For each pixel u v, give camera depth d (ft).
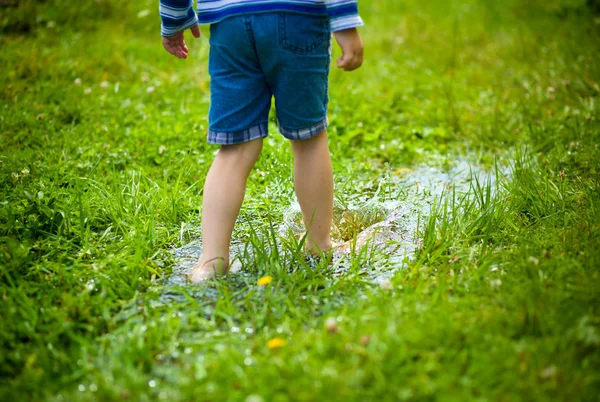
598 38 19.03
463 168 12.34
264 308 6.99
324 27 7.62
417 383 5.59
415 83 17.03
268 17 7.34
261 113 7.84
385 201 10.51
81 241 8.91
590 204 9.37
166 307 7.30
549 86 15.79
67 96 14.46
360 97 15.69
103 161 11.62
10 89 14.25
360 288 7.73
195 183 10.51
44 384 5.91
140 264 8.21
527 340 6.20
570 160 11.31
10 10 18.72
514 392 5.55
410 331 6.27
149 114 14.06
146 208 9.86
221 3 7.52
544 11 23.47
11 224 8.92
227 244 8.05
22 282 7.58
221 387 5.72
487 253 8.14
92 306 7.22
